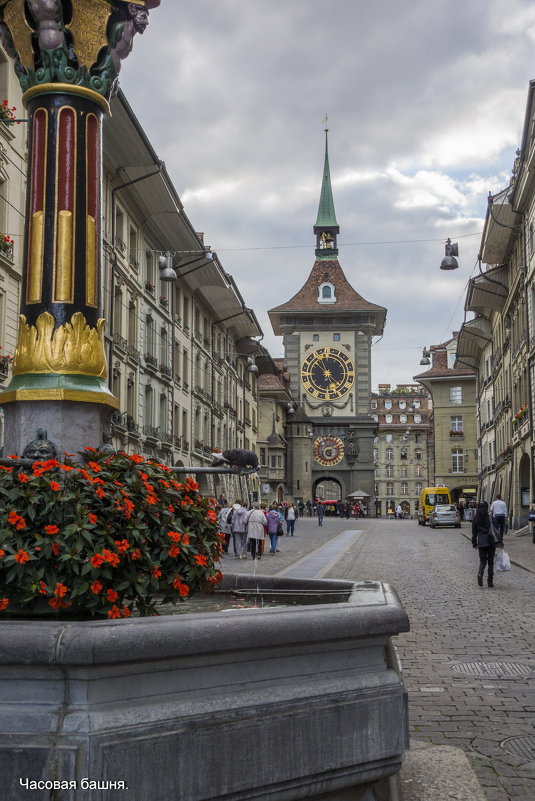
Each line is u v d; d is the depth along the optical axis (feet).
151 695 10.71
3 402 15.70
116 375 106.93
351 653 12.69
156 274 127.95
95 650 9.90
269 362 224.53
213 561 15.25
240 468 15.94
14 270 73.20
